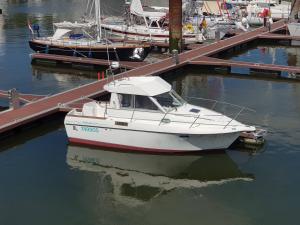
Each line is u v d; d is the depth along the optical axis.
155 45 38.69
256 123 20.73
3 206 14.05
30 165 16.73
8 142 18.62
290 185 15.22
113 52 33.12
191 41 39.41
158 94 17.31
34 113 20.03
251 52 39.00
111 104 17.77
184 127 16.64
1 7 72.62
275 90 26.61
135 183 15.64
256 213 13.68
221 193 14.91
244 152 17.62
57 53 35.06
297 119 21.31
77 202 14.35
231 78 29.55
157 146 17.17
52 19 58.03
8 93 22.47
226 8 52.66
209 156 17.36
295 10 45.78
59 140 18.89
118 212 13.83
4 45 41.91
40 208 13.98
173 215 13.66
